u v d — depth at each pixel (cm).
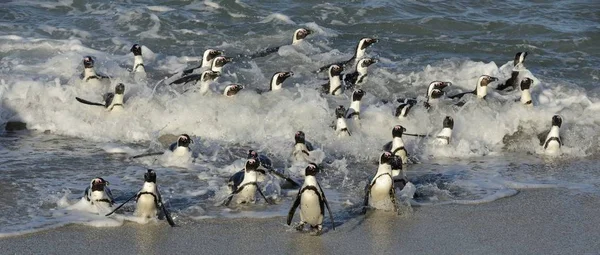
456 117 1967
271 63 2414
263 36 2658
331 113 1956
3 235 1327
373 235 1364
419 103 2014
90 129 1922
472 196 1558
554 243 1352
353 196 1543
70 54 2386
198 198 1513
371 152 1791
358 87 2205
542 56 2527
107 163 1706
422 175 1683
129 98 1992
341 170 1683
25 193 1515
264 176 1559
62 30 2609
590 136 1931
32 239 1320
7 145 1812
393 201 1447
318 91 2102
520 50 2575
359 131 1894
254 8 2855
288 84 2234
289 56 2469
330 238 1349
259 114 1947
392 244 1333
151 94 2027
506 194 1567
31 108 1994
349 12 2853
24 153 1759
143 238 1335
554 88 2219
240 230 1373
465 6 2958
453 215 1459
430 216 1449
